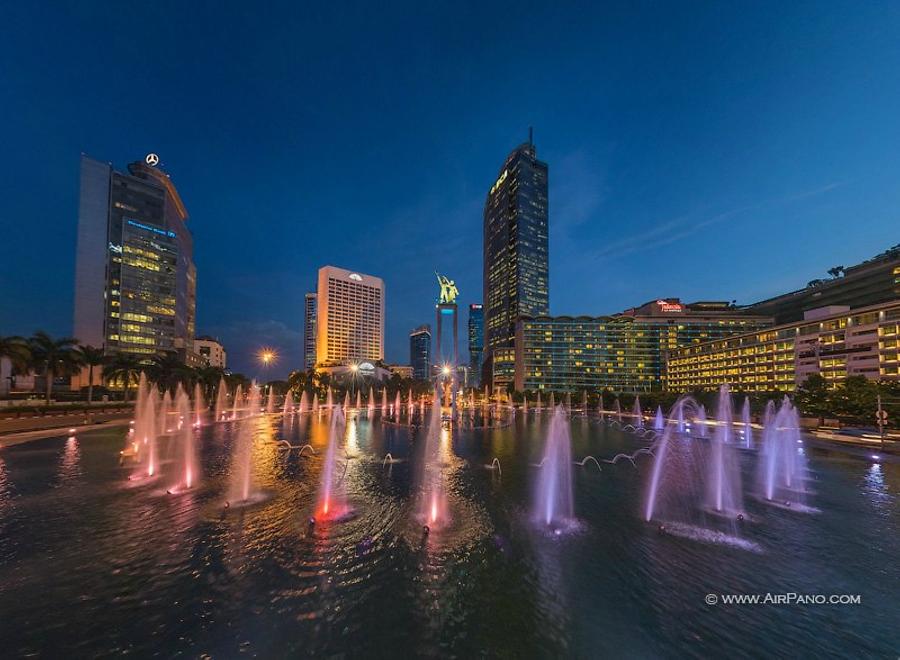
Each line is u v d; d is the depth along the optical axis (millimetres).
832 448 45281
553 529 19031
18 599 12711
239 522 19297
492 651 10656
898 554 16703
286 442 45219
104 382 90438
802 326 121812
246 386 112500
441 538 17797
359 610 12367
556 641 11094
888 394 62594
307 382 132750
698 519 20734
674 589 13836
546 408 135875
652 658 10500
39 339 65500
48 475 27875
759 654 10672
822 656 10633
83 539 17141
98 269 127875
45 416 57812
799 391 75562
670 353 186750
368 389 160000
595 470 32781
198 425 61438
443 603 12820
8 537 17297
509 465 34250
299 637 11078
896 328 97438
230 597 12953
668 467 34375
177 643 10766
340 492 24625
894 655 10688
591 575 14711
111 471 29188
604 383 198125
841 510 22500
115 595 12992
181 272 155500
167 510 20859
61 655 10281
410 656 10414
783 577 14734
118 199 132875
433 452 40344
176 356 87688
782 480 29703
